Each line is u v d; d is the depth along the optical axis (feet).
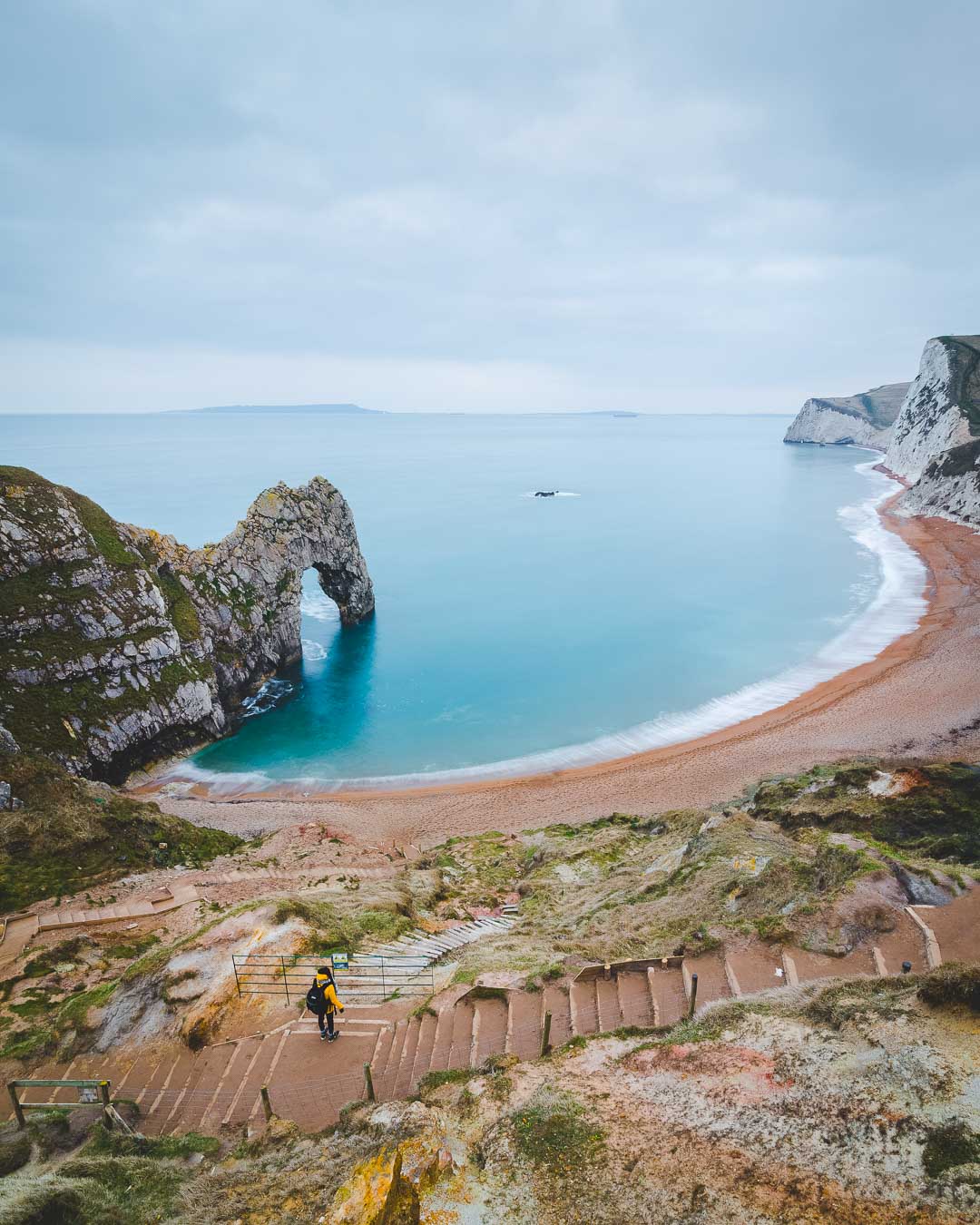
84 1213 33.17
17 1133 42.70
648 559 344.69
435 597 291.79
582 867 103.45
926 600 251.19
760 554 346.54
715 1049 38.32
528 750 166.61
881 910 52.49
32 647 147.54
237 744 175.52
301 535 226.79
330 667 221.46
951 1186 26.53
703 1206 28.58
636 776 147.43
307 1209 31.19
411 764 162.61
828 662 203.72
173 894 86.84
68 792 111.86
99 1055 51.65
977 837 80.23
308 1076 46.75
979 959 46.47
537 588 299.99
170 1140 41.47
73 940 72.95
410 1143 33.47
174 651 172.55
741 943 53.21
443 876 106.93
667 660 215.51
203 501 521.24
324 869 103.65
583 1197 30.27
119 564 171.83
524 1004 50.47
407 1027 50.49
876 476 612.70
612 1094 36.40
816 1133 30.83
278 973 58.65
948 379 513.04
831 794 103.14
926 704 163.73
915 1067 32.65
